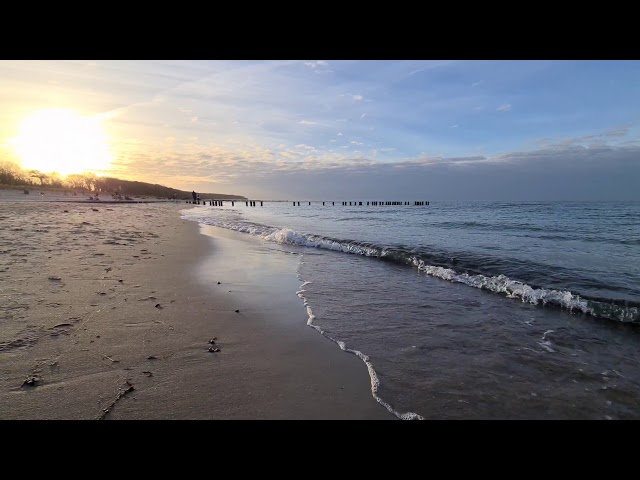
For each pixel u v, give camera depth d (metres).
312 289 6.45
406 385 3.14
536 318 5.17
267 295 5.89
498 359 3.76
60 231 11.68
